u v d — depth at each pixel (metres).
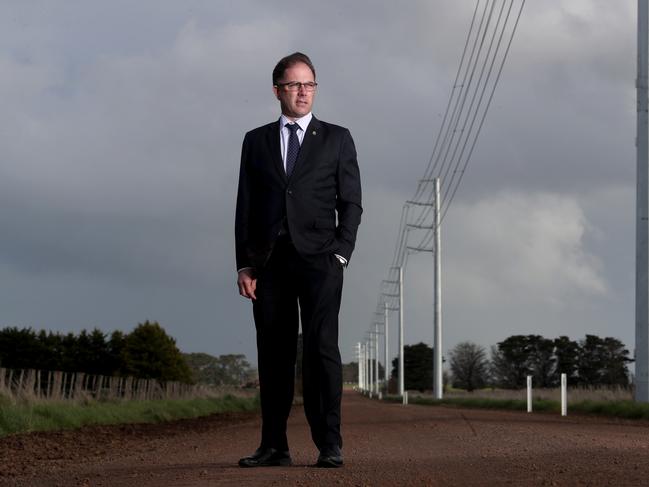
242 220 6.26
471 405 47.78
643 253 24.78
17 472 7.90
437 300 57.97
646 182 24.91
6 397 19.39
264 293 6.16
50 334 73.50
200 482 5.27
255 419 26.30
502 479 5.42
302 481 5.16
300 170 6.11
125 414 23.28
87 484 5.71
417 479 5.37
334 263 6.07
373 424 16.69
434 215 58.94
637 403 24.22
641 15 25.09
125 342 76.69
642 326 24.73
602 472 5.72
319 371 6.05
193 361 109.94
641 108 25.05
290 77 6.15
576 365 97.00
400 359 87.44
